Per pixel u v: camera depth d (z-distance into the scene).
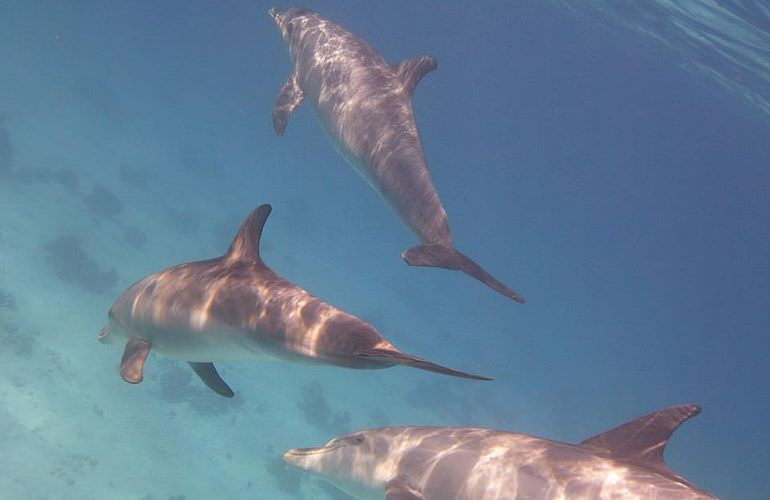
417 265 5.57
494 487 5.04
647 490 4.61
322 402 26.14
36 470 16.11
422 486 5.43
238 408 23.55
